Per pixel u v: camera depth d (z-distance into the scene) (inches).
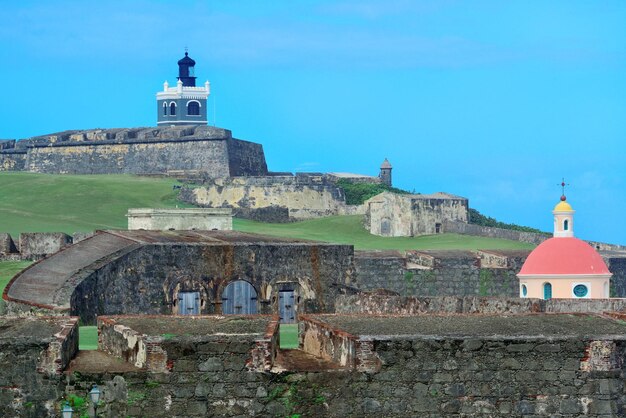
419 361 1980.8
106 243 4190.5
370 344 1977.1
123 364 1990.7
